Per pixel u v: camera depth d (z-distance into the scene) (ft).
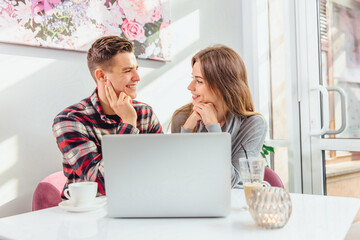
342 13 7.47
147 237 2.52
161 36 7.38
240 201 3.65
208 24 8.50
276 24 8.74
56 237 2.56
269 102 8.96
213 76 5.34
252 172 3.36
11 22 5.42
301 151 8.11
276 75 8.73
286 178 8.35
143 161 2.97
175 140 2.94
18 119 5.53
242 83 5.48
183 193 2.98
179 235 2.55
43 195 4.96
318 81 7.88
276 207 2.62
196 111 5.30
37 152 5.72
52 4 5.86
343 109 7.29
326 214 3.08
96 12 6.41
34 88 5.72
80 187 3.33
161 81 7.48
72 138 4.78
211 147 2.93
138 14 7.00
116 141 2.97
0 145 5.34
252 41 9.19
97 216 3.18
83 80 6.35
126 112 5.06
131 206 3.02
